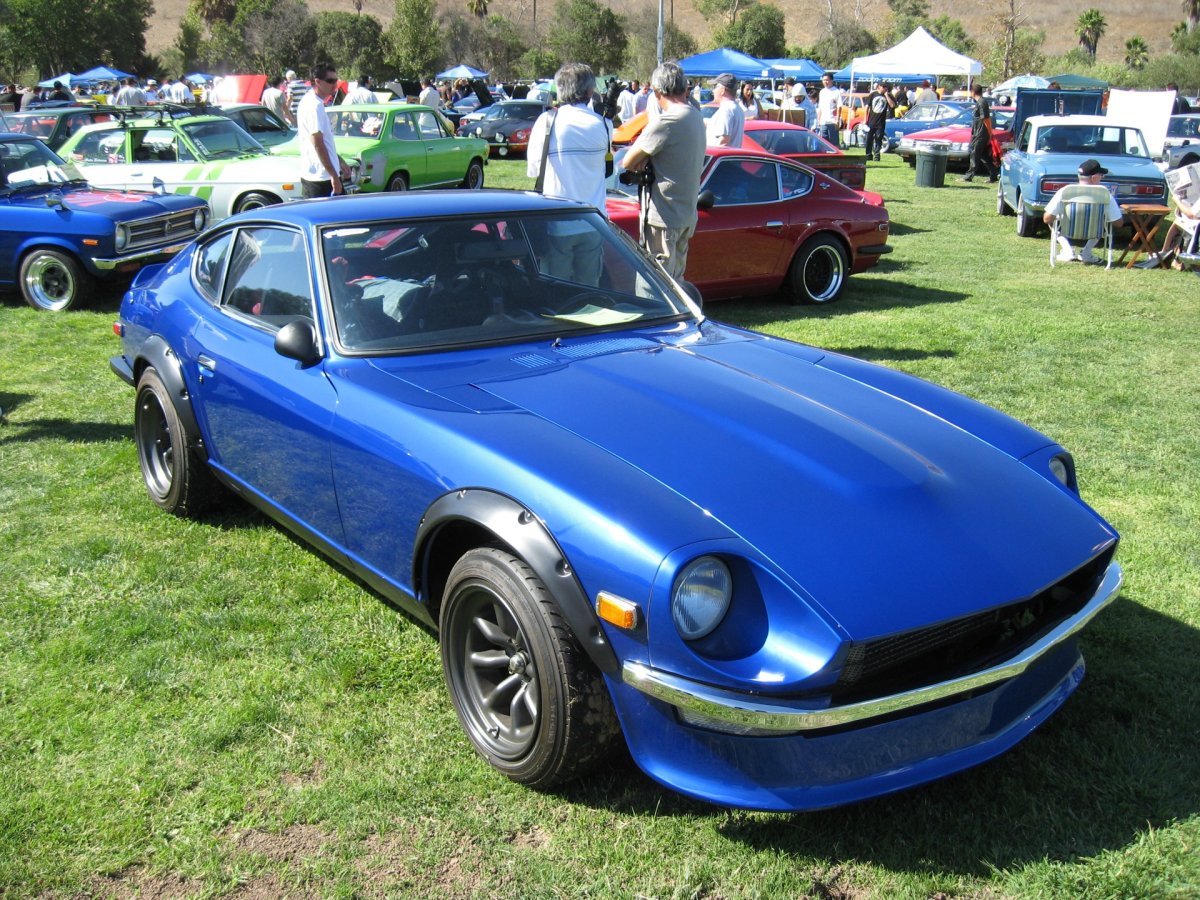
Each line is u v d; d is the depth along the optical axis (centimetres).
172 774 288
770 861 252
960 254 1244
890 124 2777
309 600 387
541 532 255
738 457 273
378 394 317
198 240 465
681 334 377
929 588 243
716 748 244
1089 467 521
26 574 409
